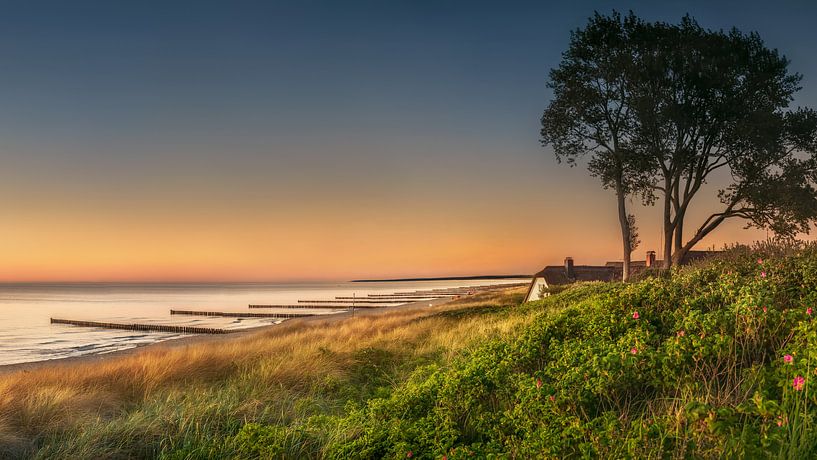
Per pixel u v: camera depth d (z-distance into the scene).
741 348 5.45
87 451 6.73
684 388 5.05
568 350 6.88
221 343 23.28
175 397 9.22
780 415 3.81
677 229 30.02
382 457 6.00
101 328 57.94
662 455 3.88
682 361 5.25
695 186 29.45
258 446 6.61
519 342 8.27
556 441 4.72
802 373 4.12
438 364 11.59
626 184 32.00
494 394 6.93
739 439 3.64
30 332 52.75
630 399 5.45
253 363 13.68
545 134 33.19
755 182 28.03
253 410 8.52
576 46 31.62
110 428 7.35
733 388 4.92
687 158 28.98
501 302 44.81
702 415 3.89
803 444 3.47
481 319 20.33
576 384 5.57
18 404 8.48
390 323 28.36
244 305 106.50
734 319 5.75
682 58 28.02
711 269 9.41
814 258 8.37
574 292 19.62
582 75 31.97
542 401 5.52
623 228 31.19
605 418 4.67
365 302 106.06
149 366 12.95
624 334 7.10
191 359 14.28
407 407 7.30
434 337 16.98
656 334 6.79
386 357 13.76
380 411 7.41
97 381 11.70
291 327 33.28
